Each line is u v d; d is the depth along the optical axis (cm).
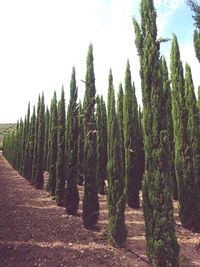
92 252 1345
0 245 1345
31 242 1400
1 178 3631
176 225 1806
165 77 2225
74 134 1959
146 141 1220
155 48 1269
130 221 1833
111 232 1425
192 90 1909
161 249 1135
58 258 1268
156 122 1205
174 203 2338
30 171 3281
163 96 1235
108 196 1466
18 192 2591
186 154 1811
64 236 1510
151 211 1184
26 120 3897
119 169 1477
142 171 2411
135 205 2159
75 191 1916
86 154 1703
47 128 3897
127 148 2216
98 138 2662
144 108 1246
